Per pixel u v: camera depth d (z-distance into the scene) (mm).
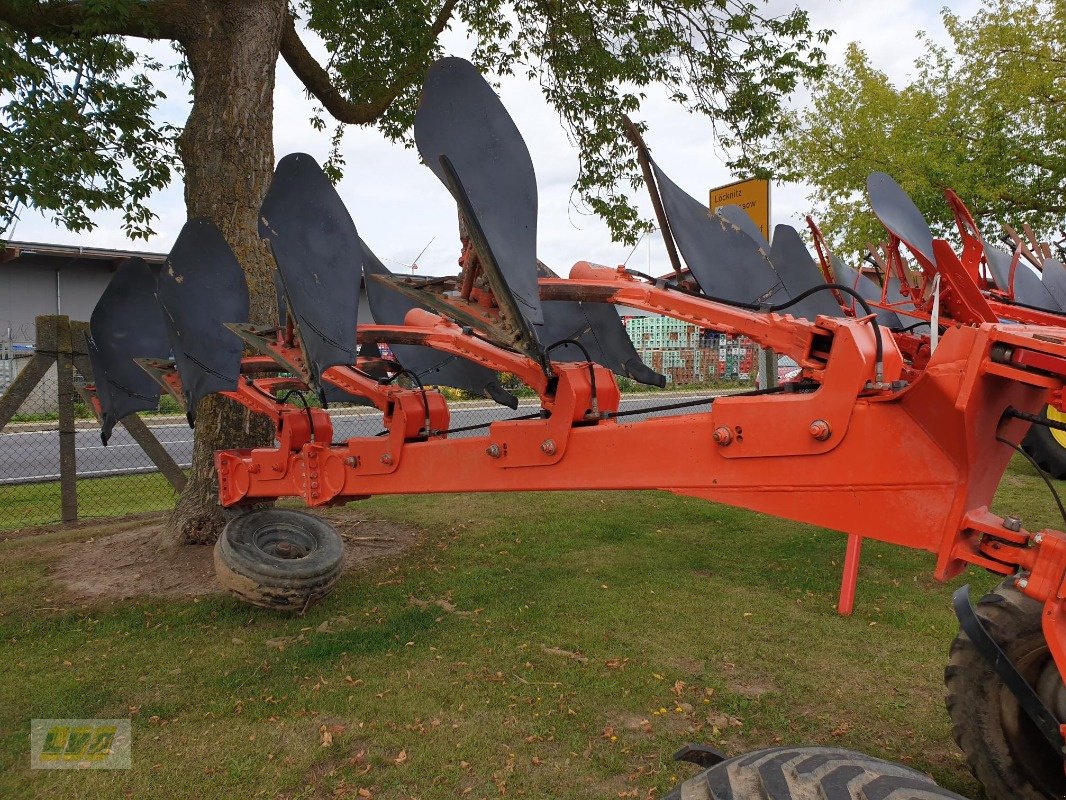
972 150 13008
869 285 5234
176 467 7555
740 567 5371
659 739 3039
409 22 8094
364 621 4379
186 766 2857
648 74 9469
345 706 3324
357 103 8711
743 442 2420
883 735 3068
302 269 2994
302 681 3588
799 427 2307
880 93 13711
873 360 2223
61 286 25516
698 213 2939
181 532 5605
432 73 2537
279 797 2670
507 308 2371
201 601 4680
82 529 6758
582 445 2852
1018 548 2027
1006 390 2111
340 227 3223
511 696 3400
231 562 4285
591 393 2938
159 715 3256
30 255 24438
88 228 6957
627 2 8891
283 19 5980
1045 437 5191
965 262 3461
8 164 5469
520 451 3059
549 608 4531
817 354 2342
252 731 3121
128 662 3812
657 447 2645
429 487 3439
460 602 4668
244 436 5664
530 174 2656
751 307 2654
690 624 4266
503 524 6742
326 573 4445
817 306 4168
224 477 4555
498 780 2752
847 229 14070
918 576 5156
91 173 6418
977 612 2365
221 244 4172
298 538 4777
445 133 2525
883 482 2170
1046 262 5559
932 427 2064
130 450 14438
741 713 3250
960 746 2469
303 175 3105
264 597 4254
